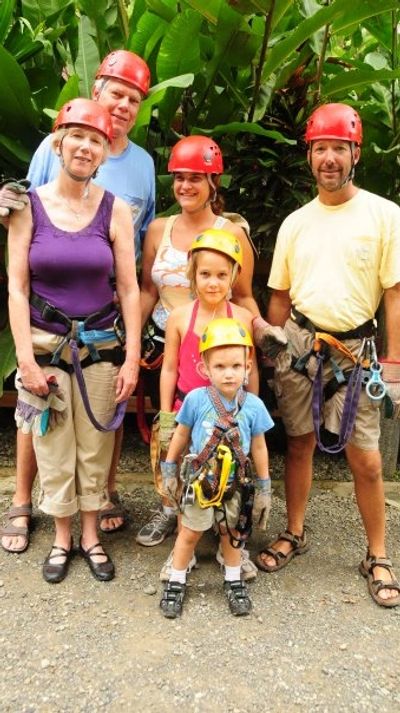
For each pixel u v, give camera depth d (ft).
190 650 6.99
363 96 12.60
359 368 7.72
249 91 11.50
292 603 7.94
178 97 10.45
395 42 11.69
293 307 8.25
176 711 6.14
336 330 7.73
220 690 6.43
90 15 11.13
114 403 7.91
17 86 9.50
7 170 10.97
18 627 7.24
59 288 7.33
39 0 11.77
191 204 8.01
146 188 8.66
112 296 7.69
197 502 7.38
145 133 10.22
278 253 8.26
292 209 11.34
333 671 6.76
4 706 6.11
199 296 7.68
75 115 6.84
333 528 9.89
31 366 7.23
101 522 9.37
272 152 10.76
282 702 6.31
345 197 7.64
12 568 8.36
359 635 7.39
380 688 6.55
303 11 11.43
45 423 7.45
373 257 7.48
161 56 10.03
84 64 11.04
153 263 8.48
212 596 7.96
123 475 11.28
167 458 7.70
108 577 8.15
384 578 8.14
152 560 8.71
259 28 11.14
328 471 11.84
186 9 9.79
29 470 8.93
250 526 7.49
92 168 7.02
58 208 7.23
